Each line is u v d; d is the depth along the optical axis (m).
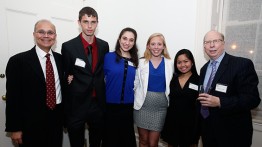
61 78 1.79
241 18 2.20
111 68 2.01
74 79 1.84
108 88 2.04
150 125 2.05
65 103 1.83
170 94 2.02
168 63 2.09
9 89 1.54
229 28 2.29
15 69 1.55
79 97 1.81
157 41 2.00
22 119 1.60
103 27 2.91
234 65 1.45
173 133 1.99
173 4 2.40
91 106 1.87
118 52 2.08
